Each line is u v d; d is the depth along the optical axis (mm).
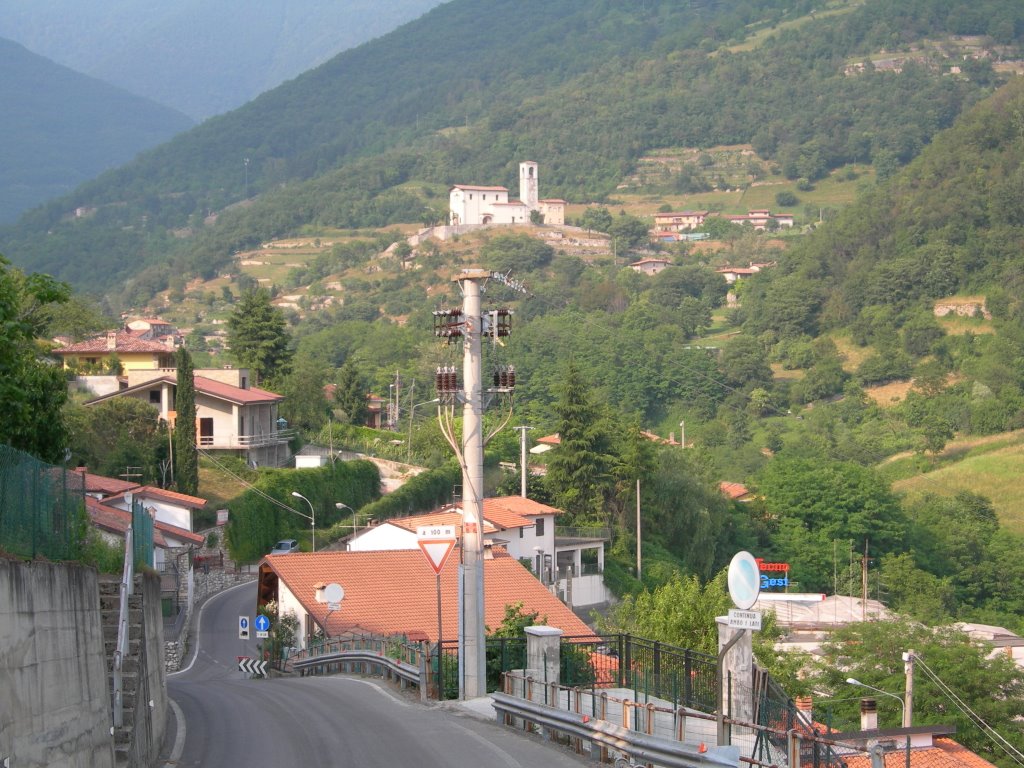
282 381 130875
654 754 20328
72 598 18578
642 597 55781
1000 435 173750
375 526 81750
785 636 65438
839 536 115312
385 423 157750
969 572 117125
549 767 22094
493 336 33438
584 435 104812
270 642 59625
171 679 55969
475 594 32438
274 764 23625
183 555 74938
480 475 32906
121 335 118688
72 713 17969
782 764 18125
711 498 108250
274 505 92375
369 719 29438
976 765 37719
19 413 28141
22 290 28516
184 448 87562
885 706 48750
